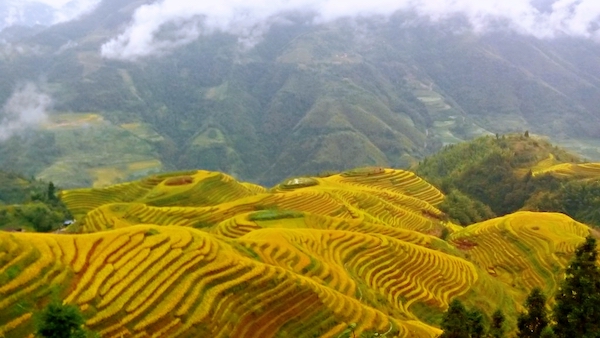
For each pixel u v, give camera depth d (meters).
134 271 41.09
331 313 45.12
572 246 92.38
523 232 103.88
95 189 149.12
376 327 45.19
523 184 168.00
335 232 77.44
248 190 148.62
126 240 45.28
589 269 32.50
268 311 42.41
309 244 69.62
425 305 63.22
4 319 32.16
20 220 102.44
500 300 72.56
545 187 160.88
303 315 43.59
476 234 108.94
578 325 31.97
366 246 75.00
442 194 165.12
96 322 34.56
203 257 45.78
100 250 42.97
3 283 34.62
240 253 52.56
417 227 116.50
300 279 48.59
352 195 129.12
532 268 90.31
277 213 94.12
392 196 141.50
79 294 36.62
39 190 152.62
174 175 147.50
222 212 106.75
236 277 44.66
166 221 101.19
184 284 40.97
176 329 36.22
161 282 40.62
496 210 167.88
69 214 122.50
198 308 38.81
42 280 36.41
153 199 124.94
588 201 142.62
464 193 180.00
